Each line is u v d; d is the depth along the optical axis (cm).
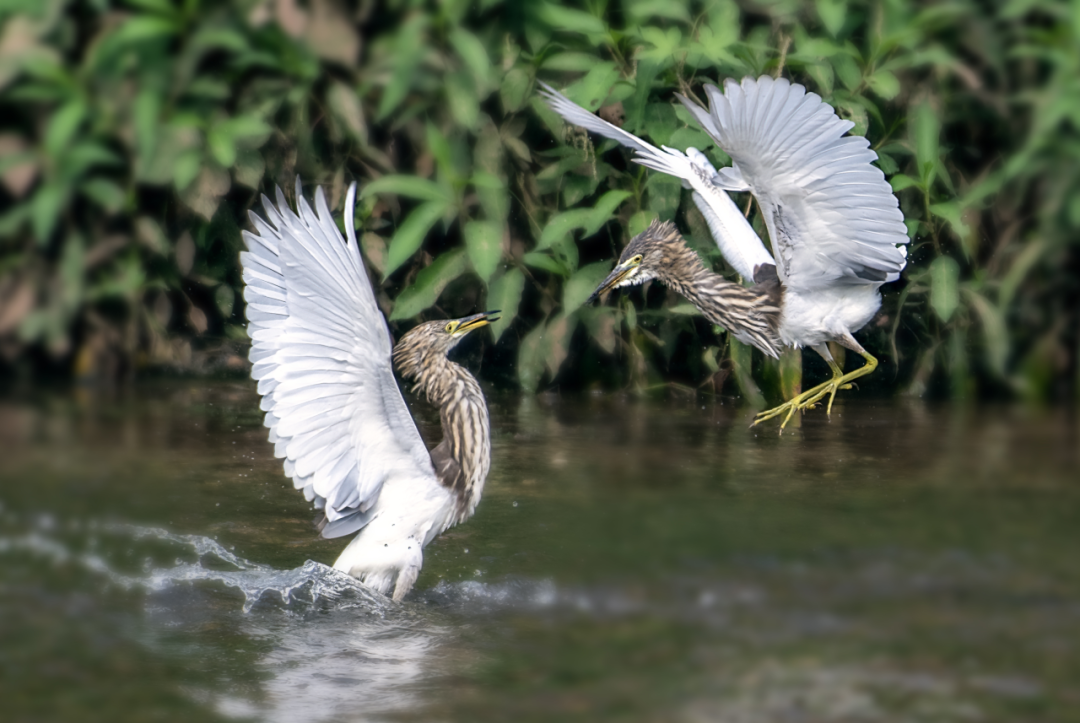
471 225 1362
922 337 1498
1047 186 1466
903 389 1488
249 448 1130
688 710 595
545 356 1430
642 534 886
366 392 770
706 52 1388
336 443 775
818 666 649
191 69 1475
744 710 594
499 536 884
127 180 1509
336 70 1525
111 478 1016
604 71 1389
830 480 1035
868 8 1520
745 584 780
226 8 1501
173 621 725
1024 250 1460
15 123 1539
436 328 851
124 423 1225
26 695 610
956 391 1438
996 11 1550
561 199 1498
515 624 723
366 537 791
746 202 1442
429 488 798
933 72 1516
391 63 1495
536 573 808
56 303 1462
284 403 759
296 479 775
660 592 770
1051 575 792
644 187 1448
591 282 1388
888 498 977
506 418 1304
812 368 1513
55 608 738
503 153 1480
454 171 1453
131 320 1488
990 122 1558
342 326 764
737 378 1398
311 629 718
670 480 1037
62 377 1477
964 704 598
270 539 874
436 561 833
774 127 872
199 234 1516
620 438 1204
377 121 1519
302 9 1499
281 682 633
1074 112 1400
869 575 794
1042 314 1498
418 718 586
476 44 1384
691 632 702
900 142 1483
